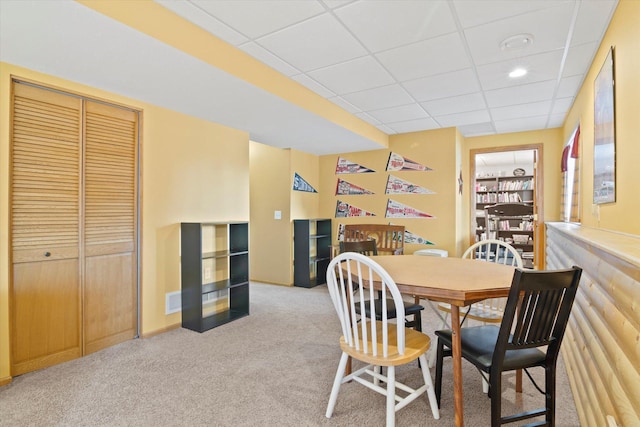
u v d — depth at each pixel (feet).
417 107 12.81
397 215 16.88
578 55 8.71
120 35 6.24
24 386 7.07
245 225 12.50
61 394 6.77
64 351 8.23
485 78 10.17
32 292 7.66
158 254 10.30
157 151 10.28
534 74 9.87
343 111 12.98
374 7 6.71
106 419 5.96
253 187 18.42
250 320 11.59
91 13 5.53
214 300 12.13
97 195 8.86
